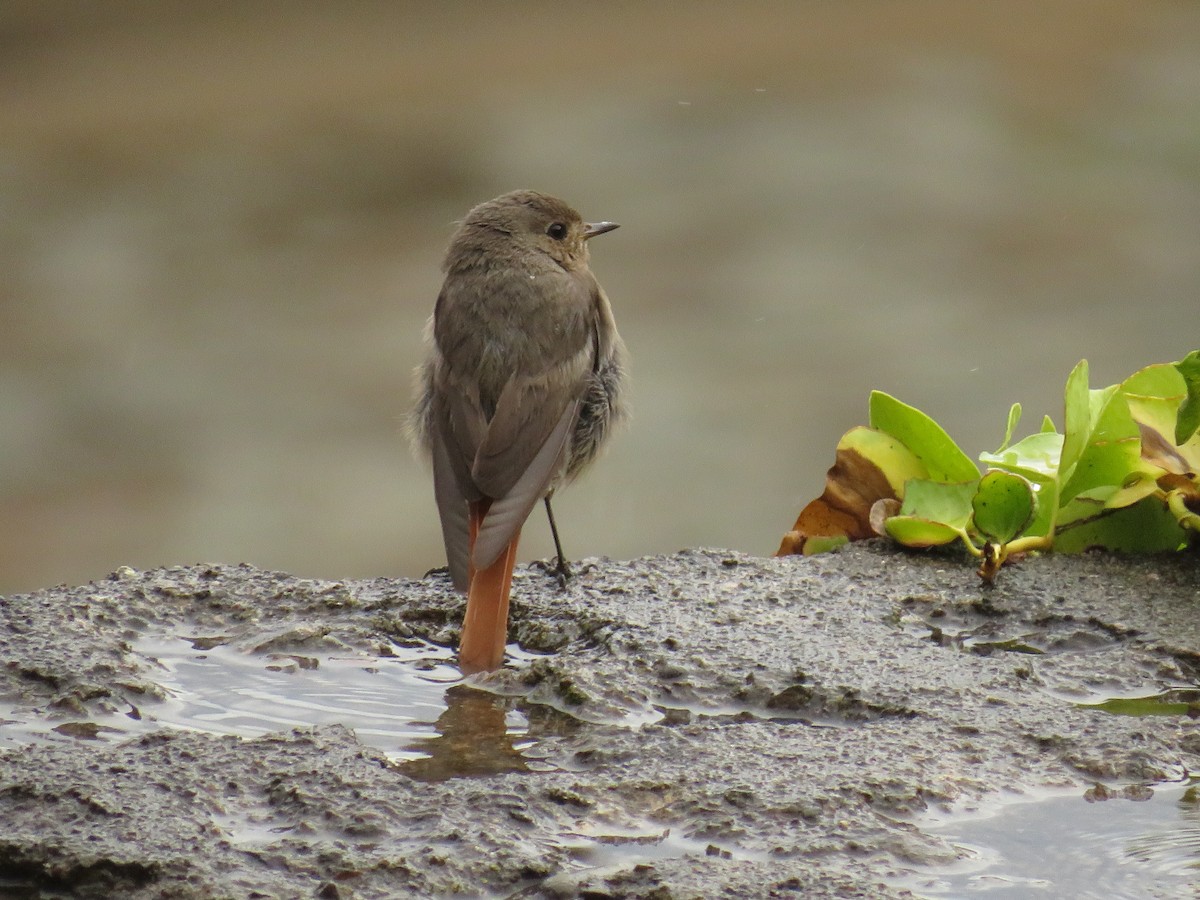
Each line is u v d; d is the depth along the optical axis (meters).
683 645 5.63
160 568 6.63
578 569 6.65
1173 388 6.38
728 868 3.94
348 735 4.76
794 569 6.53
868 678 5.30
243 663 5.71
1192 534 6.47
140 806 4.24
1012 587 6.19
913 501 6.70
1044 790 4.48
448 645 5.98
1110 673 5.41
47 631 5.79
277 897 3.82
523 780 4.45
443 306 7.23
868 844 4.10
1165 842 4.18
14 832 4.10
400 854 4.01
